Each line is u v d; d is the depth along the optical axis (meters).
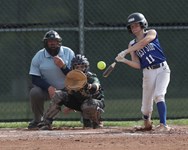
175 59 31.27
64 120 30.41
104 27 30.83
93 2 30.81
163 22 31.19
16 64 30.41
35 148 20.30
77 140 22.20
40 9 30.53
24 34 30.45
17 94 30.38
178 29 31.28
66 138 22.94
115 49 30.89
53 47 27.64
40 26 30.53
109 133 24.80
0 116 30.25
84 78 26.16
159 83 24.98
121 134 24.30
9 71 30.36
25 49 30.41
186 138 22.73
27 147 20.56
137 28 25.06
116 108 30.86
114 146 20.61
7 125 30.50
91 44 30.81
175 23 31.27
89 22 30.77
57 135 24.11
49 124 27.09
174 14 31.27
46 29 30.53
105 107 30.81
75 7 30.69
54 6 30.61
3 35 30.33
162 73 25.00
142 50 24.97
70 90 26.53
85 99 27.06
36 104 27.56
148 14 31.14
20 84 30.41
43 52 28.00
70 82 26.28
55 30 30.58
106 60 30.89
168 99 31.16
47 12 30.58
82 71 26.78
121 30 30.89
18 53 30.41
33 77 27.88
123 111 30.89
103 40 30.86
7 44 30.33
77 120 30.45
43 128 27.05
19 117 30.38
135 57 25.41
